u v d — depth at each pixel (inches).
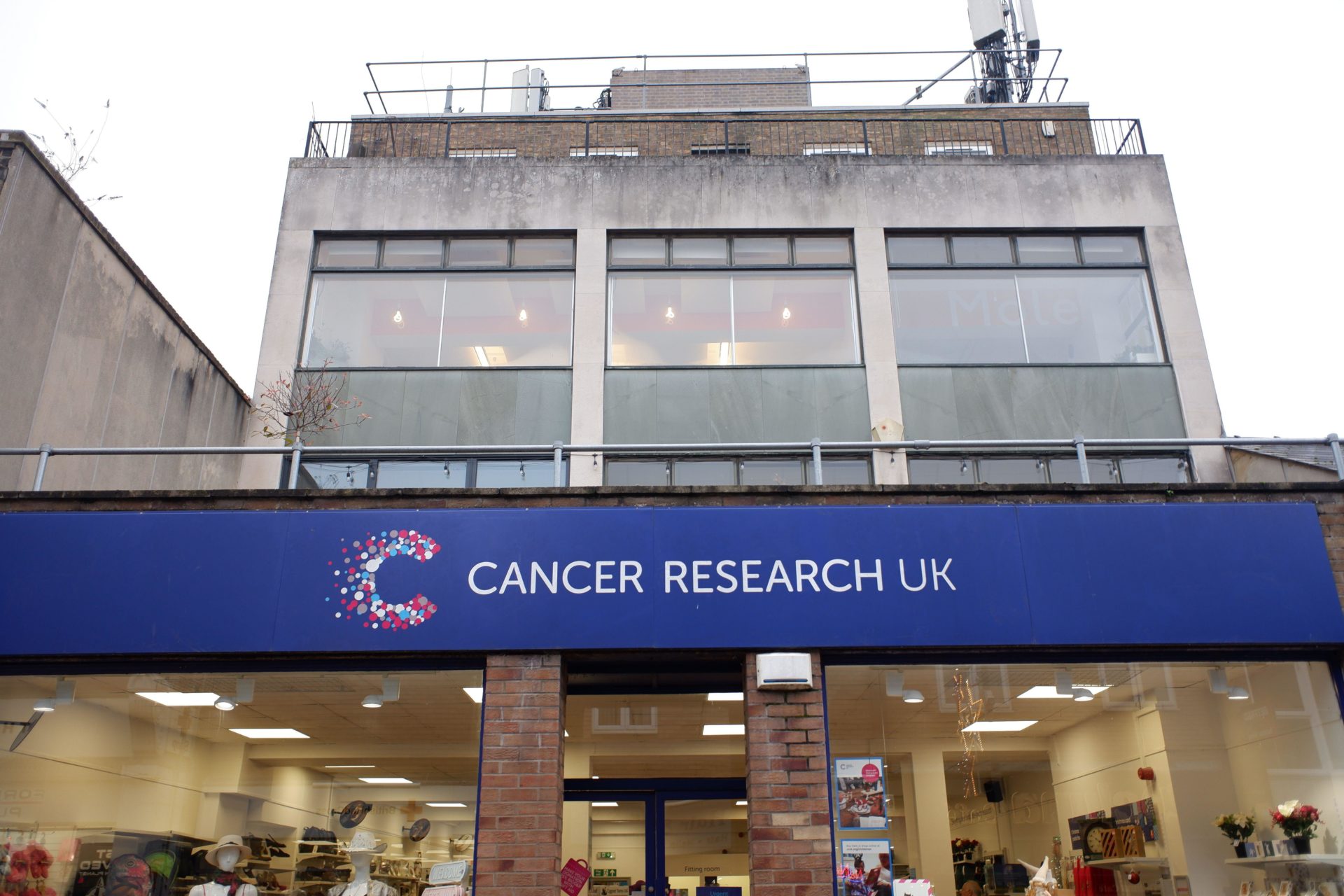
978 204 495.8
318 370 460.4
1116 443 295.6
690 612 268.4
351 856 276.1
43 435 370.6
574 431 447.2
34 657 270.1
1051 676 286.4
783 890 249.6
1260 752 279.7
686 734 288.0
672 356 467.2
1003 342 468.1
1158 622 269.0
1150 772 285.4
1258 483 284.5
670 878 277.0
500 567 271.6
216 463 526.3
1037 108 669.9
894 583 271.6
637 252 490.3
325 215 491.5
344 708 285.7
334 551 273.3
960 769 277.7
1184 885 276.4
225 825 284.7
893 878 266.7
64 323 385.4
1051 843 276.8
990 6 701.3
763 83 685.3
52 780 281.6
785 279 482.9
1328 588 272.7
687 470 441.4
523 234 493.7
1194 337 468.1
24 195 363.6
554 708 263.6
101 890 278.4
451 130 661.3
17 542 273.0
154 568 271.7
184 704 292.0
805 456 444.1
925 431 450.9
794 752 261.1
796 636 267.4
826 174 501.7
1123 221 493.7
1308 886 269.7
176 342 477.7
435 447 299.7
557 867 253.0
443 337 470.6
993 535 275.6
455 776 274.1
